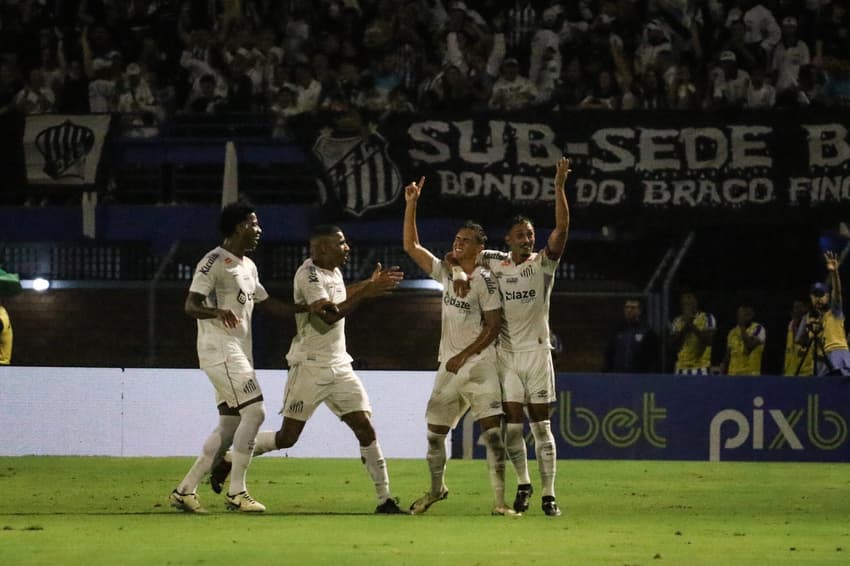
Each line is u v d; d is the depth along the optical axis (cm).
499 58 5778
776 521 2619
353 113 5288
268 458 4200
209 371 2644
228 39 5925
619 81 5619
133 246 5494
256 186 5597
